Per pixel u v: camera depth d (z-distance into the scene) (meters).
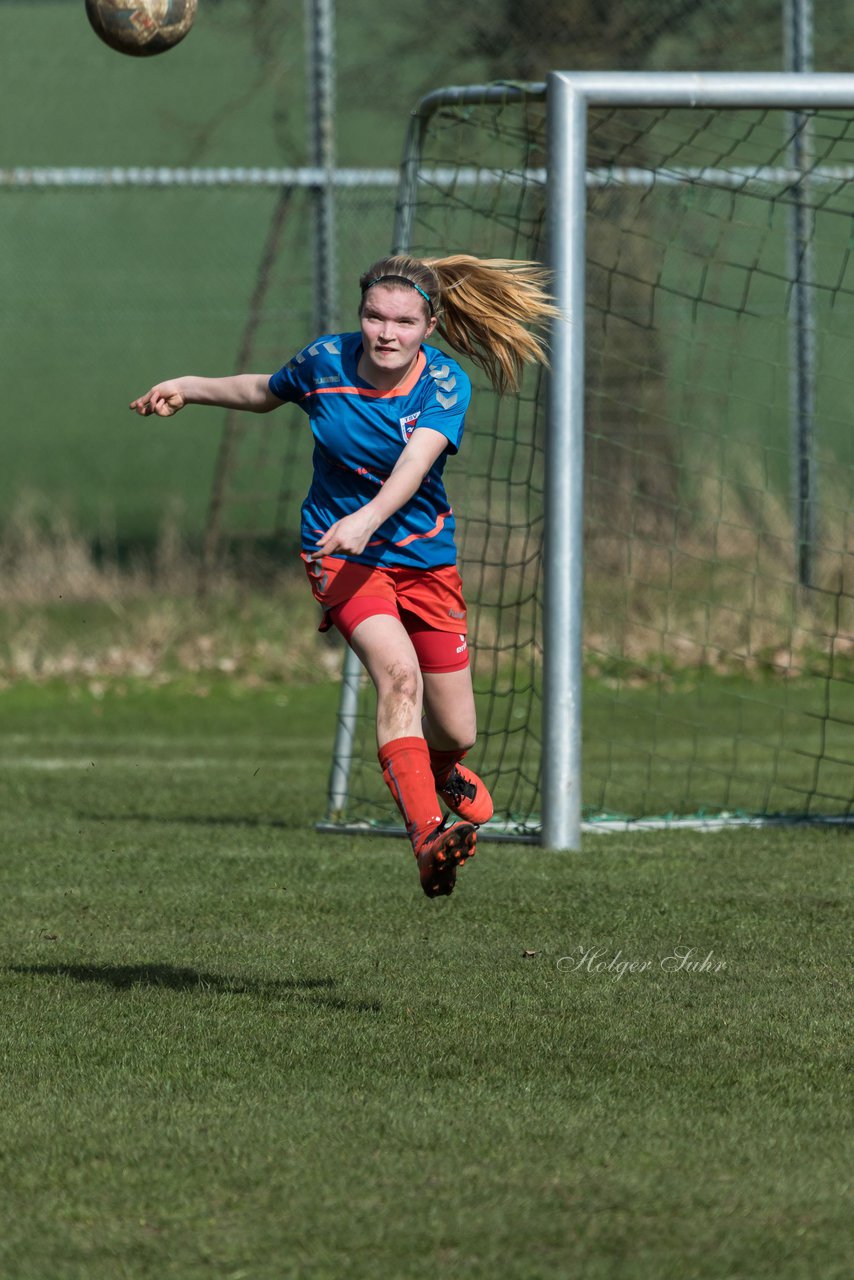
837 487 57.09
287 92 69.06
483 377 44.59
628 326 65.75
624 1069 15.66
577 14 65.69
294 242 65.44
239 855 27.70
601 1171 12.91
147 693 49.91
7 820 31.16
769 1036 16.78
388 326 16.73
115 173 52.12
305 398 17.45
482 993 18.58
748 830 30.36
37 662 52.22
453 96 29.88
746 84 28.25
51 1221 11.98
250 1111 14.44
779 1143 13.56
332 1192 12.48
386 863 27.00
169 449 119.50
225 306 136.88
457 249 33.22
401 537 17.31
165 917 22.92
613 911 23.14
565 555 28.33
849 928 22.02
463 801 18.67
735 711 46.50
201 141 73.62
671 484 62.88
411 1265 11.17
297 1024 17.28
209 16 67.94
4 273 144.12
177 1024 17.31
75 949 20.97
